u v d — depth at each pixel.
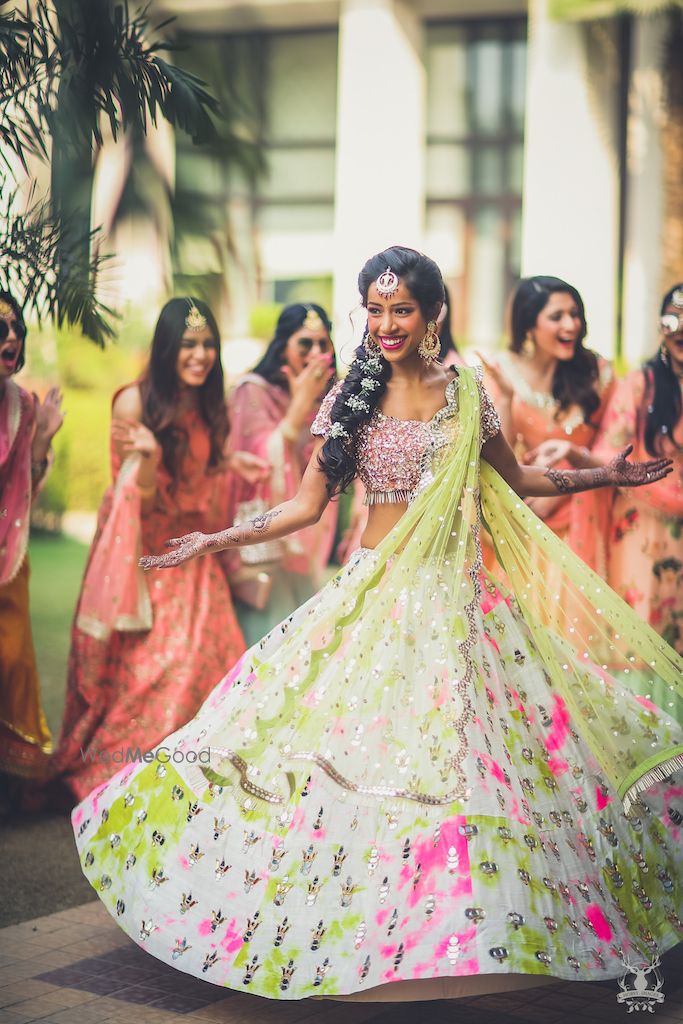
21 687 4.47
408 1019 2.88
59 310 4.49
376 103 10.78
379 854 2.72
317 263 10.88
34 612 7.71
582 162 10.12
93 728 4.60
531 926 2.61
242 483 5.19
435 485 3.09
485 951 2.55
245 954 2.73
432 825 2.71
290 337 5.38
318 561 5.40
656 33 9.83
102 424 9.34
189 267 8.38
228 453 5.06
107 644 4.61
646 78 9.90
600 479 3.47
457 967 2.54
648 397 5.28
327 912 2.71
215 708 3.13
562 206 10.16
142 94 4.18
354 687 2.90
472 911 2.59
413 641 2.96
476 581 3.10
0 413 4.39
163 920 2.89
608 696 3.23
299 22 10.80
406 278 3.03
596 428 5.39
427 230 11.06
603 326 10.07
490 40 10.89
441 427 3.13
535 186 10.20
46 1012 2.89
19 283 4.65
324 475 3.16
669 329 5.17
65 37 4.09
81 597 4.66
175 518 4.89
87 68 4.09
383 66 10.73
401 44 10.70
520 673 3.10
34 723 4.53
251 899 2.79
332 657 3.01
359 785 2.79
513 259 10.96
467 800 2.71
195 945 2.82
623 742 3.14
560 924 2.66
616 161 10.06
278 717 2.97
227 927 2.80
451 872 2.64
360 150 10.82
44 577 8.54
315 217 10.91
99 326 4.60
